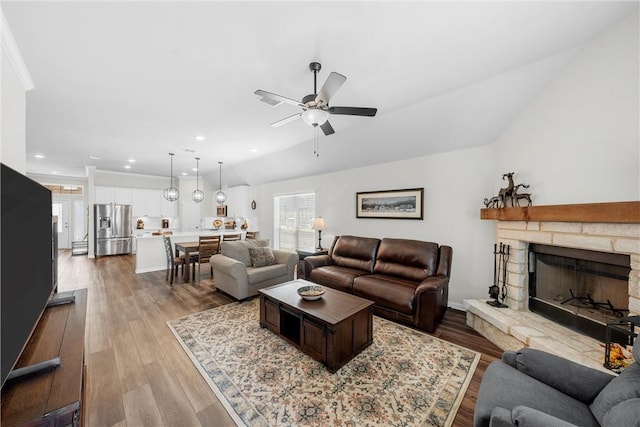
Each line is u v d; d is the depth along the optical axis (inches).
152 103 111.6
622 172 70.5
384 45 74.1
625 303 76.6
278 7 59.7
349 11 61.2
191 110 119.4
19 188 43.3
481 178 131.0
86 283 176.4
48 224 62.7
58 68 84.0
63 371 46.0
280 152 201.3
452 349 94.0
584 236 80.4
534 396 47.9
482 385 53.0
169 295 151.8
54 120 130.6
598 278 83.7
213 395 69.7
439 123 125.1
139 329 107.4
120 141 169.6
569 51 80.5
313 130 149.5
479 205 131.6
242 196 291.4
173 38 70.2
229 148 189.8
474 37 71.6
